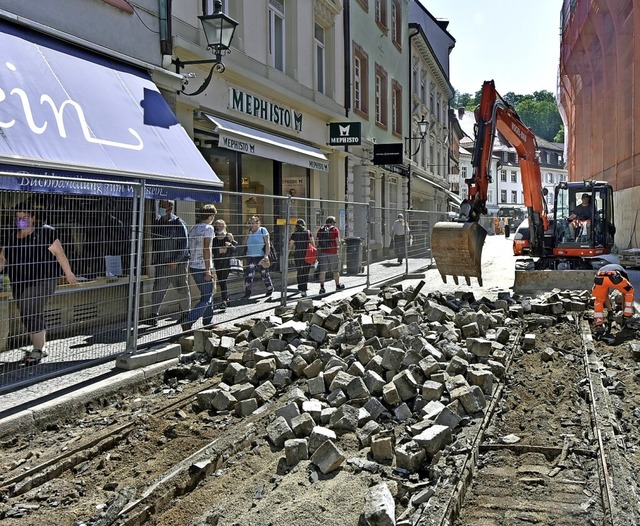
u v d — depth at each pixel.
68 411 5.76
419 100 34.03
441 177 44.34
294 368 6.81
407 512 3.87
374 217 15.52
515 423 5.59
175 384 6.93
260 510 3.94
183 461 4.70
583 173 35.66
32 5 8.51
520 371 7.30
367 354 6.92
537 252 16.84
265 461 4.83
